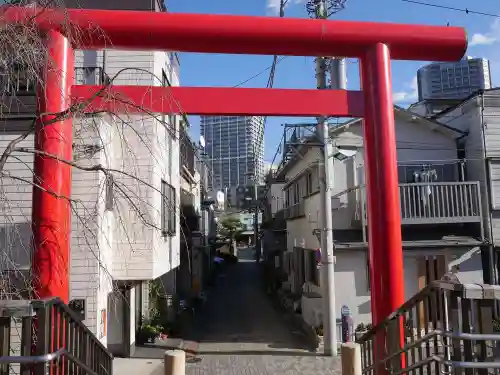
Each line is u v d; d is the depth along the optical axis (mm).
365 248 12906
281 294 21000
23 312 2939
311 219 16031
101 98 5016
